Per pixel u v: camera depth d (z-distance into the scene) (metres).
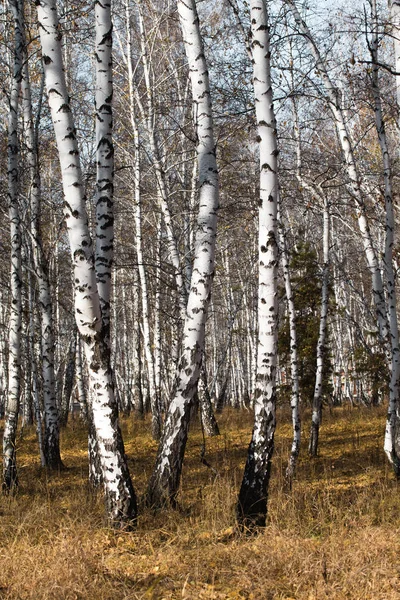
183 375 8.14
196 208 17.08
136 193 18.22
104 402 7.27
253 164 14.68
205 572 5.68
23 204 16.12
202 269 8.24
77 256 7.06
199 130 8.52
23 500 9.59
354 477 10.54
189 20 8.53
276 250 7.39
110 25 8.52
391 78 12.70
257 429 7.28
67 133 7.06
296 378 11.69
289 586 5.33
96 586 5.37
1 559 6.21
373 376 21.88
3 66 16.11
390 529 6.84
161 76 18.75
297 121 12.47
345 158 12.15
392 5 10.20
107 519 7.31
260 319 7.38
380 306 11.60
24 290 19.45
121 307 30.92
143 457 14.48
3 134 14.28
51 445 13.66
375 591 5.07
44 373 13.88
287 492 8.48
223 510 7.41
